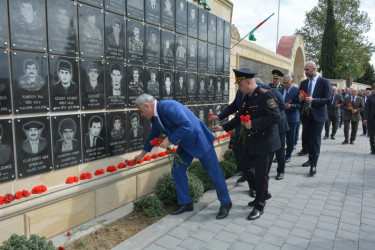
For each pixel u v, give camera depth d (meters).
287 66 13.31
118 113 3.53
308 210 3.66
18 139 2.52
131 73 3.66
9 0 2.38
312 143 5.21
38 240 2.18
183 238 2.94
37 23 2.59
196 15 4.99
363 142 9.41
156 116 3.21
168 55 4.32
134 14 3.65
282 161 4.93
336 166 5.95
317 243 2.85
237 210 3.66
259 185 3.39
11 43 2.41
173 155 3.35
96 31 3.16
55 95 2.79
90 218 3.22
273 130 3.35
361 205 3.83
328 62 29.98
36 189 2.63
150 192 4.09
